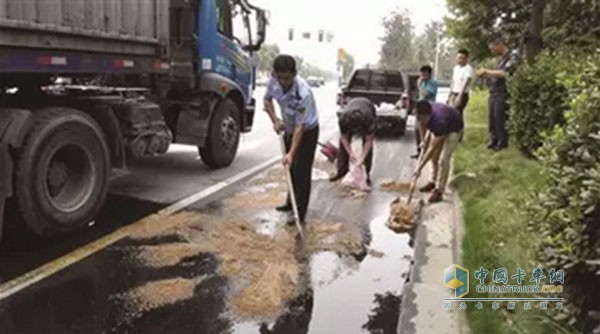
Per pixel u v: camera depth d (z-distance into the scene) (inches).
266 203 240.7
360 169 273.9
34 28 176.9
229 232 200.5
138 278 160.9
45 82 215.3
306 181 214.1
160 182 279.4
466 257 168.7
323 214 230.7
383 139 465.7
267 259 176.9
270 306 145.7
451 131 239.3
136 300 147.3
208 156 313.0
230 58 325.4
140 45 236.2
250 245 188.7
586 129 107.4
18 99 204.4
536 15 393.4
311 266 175.0
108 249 182.5
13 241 186.9
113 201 239.9
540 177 217.5
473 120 528.7
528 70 293.0
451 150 241.8
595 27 493.4
